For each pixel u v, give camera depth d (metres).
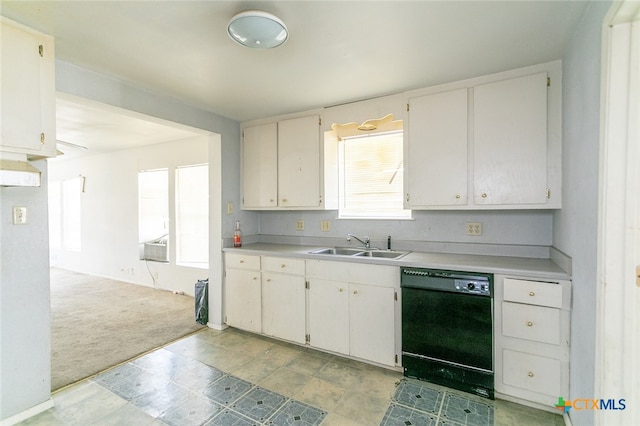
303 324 2.78
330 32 1.72
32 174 1.71
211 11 1.54
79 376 2.33
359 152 3.19
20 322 1.87
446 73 2.24
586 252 1.50
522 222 2.44
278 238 3.63
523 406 1.94
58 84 2.03
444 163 2.42
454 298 2.11
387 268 2.38
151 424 1.82
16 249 1.86
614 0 1.14
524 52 1.95
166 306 4.01
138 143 4.70
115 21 1.63
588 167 1.47
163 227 4.80
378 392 2.12
